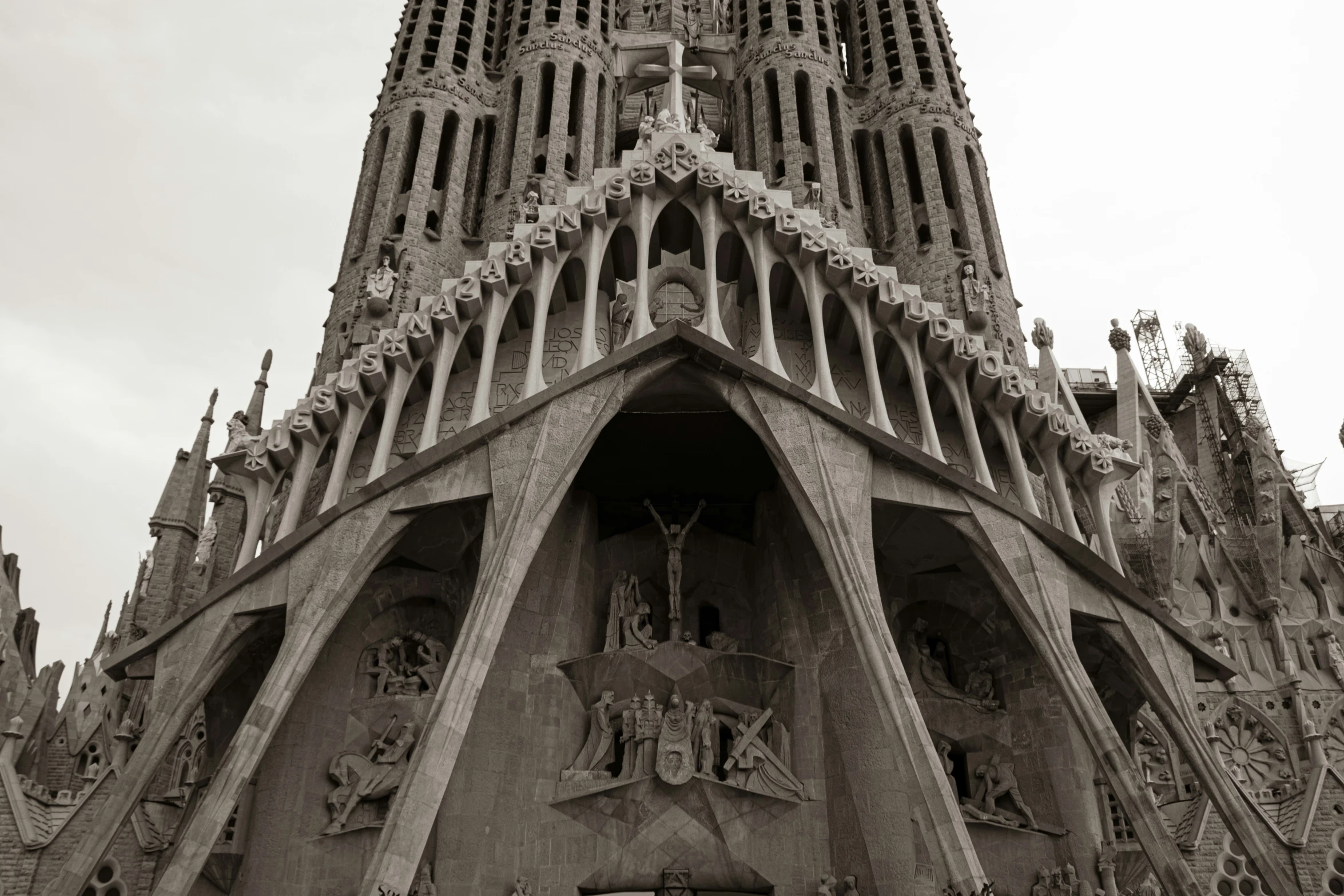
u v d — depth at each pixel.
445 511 26.20
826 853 26.44
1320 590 39.47
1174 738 25.14
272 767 25.23
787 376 28.28
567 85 40.69
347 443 26.17
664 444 29.44
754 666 28.55
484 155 40.25
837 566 24.27
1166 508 42.56
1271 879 23.42
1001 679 28.84
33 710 34.78
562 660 28.19
